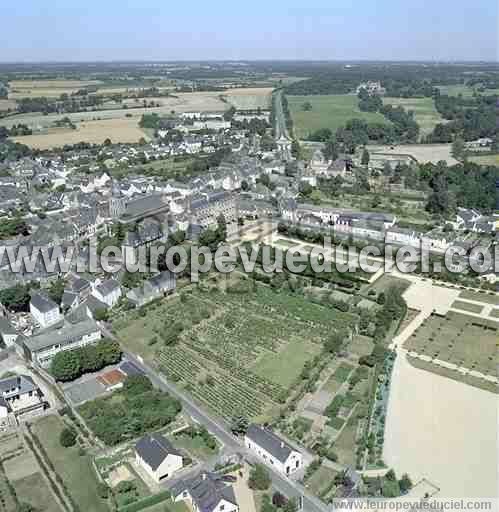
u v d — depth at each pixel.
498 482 150.62
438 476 153.12
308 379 199.88
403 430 171.88
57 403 190.75
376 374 198.75
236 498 146.88
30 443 170.00
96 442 170.38
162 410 183.00
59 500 147.88
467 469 155.62
